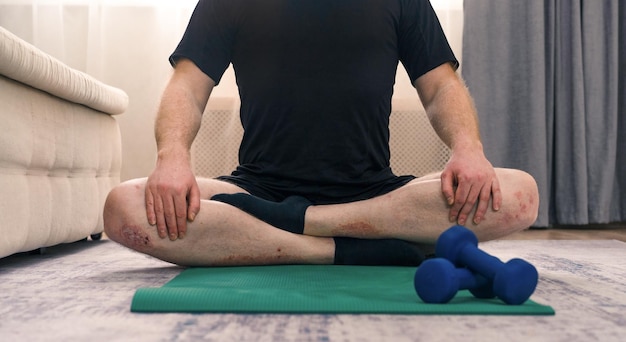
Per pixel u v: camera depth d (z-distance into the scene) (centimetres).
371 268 116
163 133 121
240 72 139
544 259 151
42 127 153
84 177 185
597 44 277
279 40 135
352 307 78
